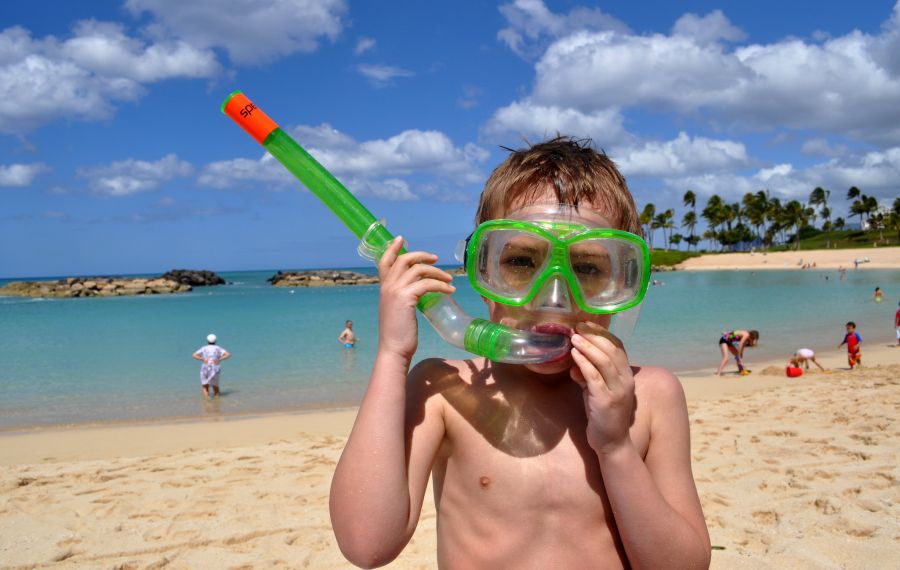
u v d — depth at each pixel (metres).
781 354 16.02
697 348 17.25
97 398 11.91
